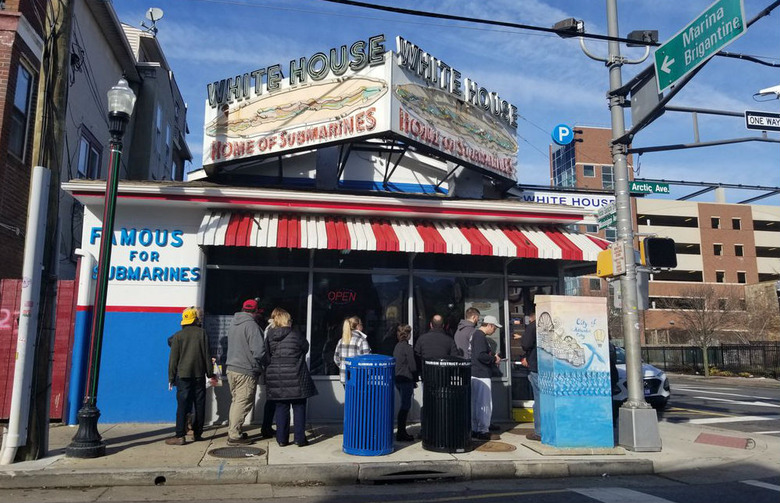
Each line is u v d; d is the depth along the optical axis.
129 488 6.23
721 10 7.22
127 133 17.41
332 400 9.77
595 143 59.62
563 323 8.18
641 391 8.39
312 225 9.71
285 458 7.09
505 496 6.17
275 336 7.88
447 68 10.97
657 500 5.99
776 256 64.69
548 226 10.92
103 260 7.30
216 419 9.40
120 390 9.25
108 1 14.22
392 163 12.70
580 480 7.04
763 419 12.19
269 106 10.99
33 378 6.90
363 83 10.02
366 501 5.93
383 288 10.35
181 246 9.71
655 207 60.94
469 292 10.71
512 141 12.61
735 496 6.23
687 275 62.47
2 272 10.63
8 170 10.73
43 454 6.96
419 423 9.95
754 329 41.56
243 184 12.09
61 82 7.23
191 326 8.06
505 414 10.43
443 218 10.43
